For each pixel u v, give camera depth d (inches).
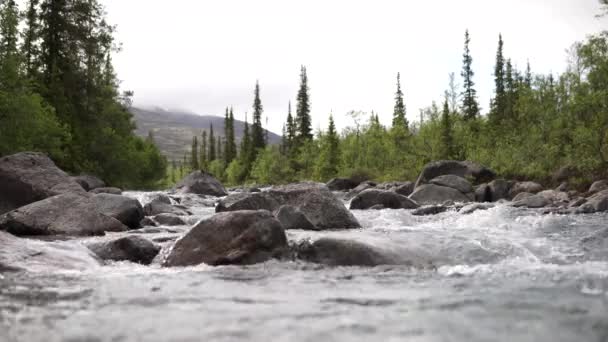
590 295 186.2
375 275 233.5
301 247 275.4
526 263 269.4
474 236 338.6
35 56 1374.3
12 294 185.5
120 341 128.6
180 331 137.9
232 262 261.3
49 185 504.1
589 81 946.1
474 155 1311.5
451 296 185.6
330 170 2380.7
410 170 1600.6
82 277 224.7
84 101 1438.2
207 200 844.0
